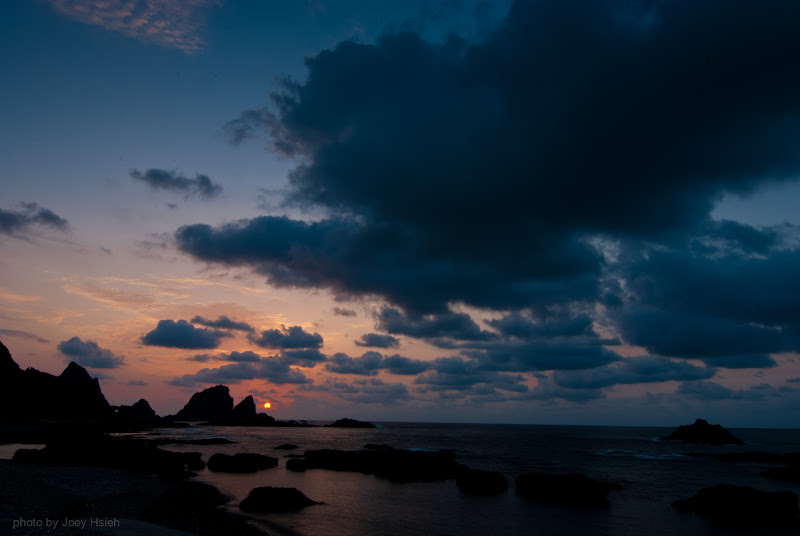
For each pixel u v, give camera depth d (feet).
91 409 477.77
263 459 191.42
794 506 113.91
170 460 168.66
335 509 116.47
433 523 106.52
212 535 85.97
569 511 121.60
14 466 141.28
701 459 271.28
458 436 538.06
